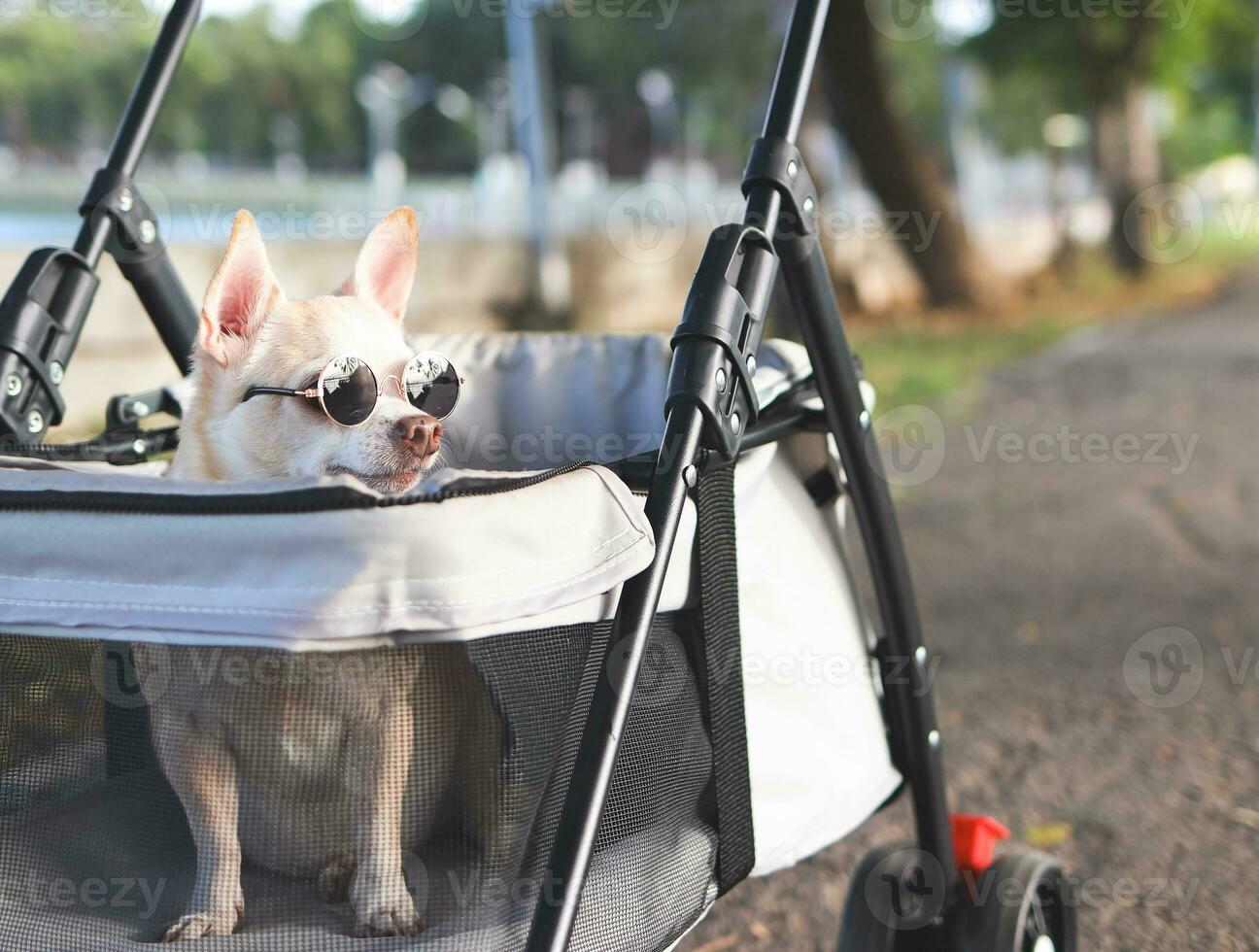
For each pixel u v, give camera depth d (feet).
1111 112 64.85
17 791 4.34
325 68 109.50
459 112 110.83
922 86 89.51
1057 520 18.94
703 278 4.76
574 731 4.18
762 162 5.24
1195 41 61.93
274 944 4.05
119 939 4.13
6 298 5.90
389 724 4.09
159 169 76.23
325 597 3.56
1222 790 9.64
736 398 4.79
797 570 5.83
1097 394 30.83
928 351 39.27
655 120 106.93
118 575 3.84
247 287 6.44
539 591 3.76
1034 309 52.26
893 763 6.59
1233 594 14.78
